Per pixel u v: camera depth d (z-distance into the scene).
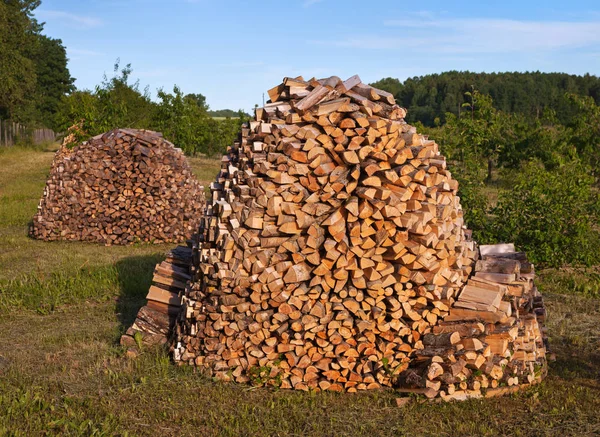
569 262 10.09
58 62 75.50
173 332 6.64
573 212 10.08
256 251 5.87
